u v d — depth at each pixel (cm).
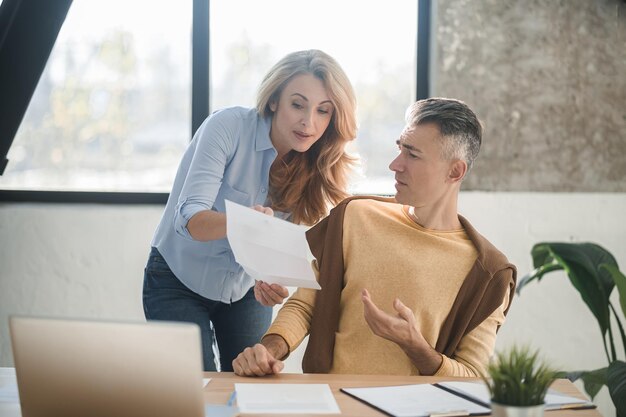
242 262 170
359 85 354
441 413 148
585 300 290
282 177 244
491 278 199
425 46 351
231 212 179
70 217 342
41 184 353
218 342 265
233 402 154
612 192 350
